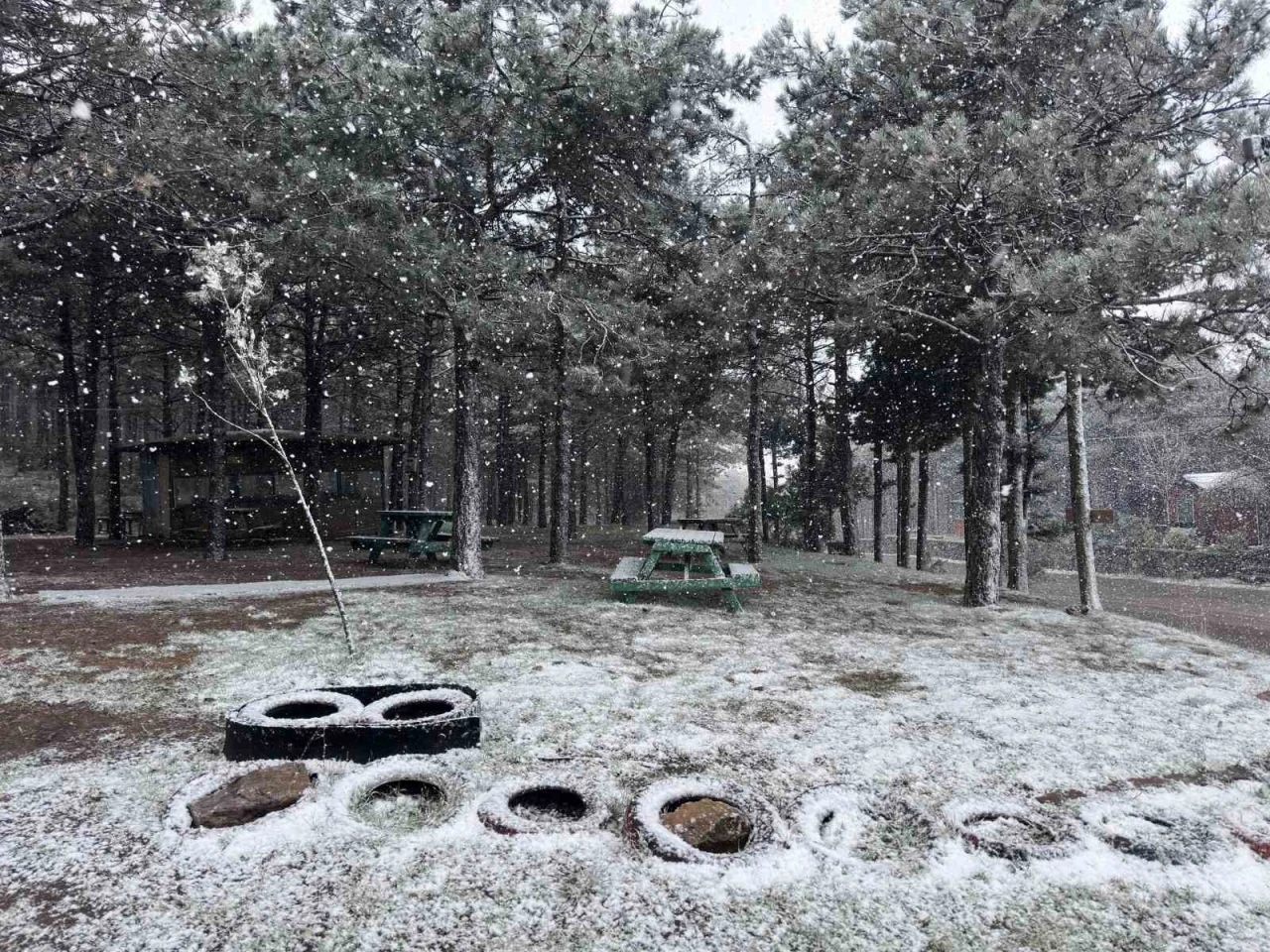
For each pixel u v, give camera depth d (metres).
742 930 2.15
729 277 9.51
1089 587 9.55
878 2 9.60
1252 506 29.72
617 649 6.09
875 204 8.41
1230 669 5.84
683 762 3.52
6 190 8.92
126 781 3.18
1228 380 8.92
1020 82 9.52
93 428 17.53
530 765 3.43
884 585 12.39
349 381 25.66
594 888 2.38
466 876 2.44
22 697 4.44
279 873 2.44
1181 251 6.27
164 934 2.09
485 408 29.88
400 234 9.12
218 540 14.12
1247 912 2.30
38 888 2.32
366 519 21.22
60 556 14.78
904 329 11.49
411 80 8.90
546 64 8.88
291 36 9.11
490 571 12.48
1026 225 8.71
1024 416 15.57
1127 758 3.65
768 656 5.95
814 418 21.67
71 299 15.87
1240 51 8.23
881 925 2.20
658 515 26.75
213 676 4.95
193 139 9.21
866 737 3.92
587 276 13.20
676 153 11.46
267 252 9.63
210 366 14.12
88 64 8.86
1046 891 2.41
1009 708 4.53
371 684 4.20
